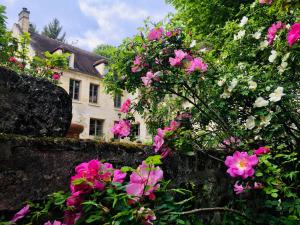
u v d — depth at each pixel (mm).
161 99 2602
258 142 2234
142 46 2312
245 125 2186
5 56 4273
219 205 2029
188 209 1822
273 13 2635
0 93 1335
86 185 1093
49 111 1510
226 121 2387
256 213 1805
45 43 18500
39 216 1228
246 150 2156
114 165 1538
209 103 2346
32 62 4633
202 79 2205
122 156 1586
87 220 1032
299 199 1769
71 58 17375
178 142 1861
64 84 16797
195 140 2184
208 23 7008
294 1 2223
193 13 7105
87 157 1435
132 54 2328
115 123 2396
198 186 1945
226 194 2098
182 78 2111
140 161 1675
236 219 1830
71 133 2893
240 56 2709
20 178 1211
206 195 1964
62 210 1281
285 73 2316
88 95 17625
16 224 1177
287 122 2270
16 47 4371
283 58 2090
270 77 2303
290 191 1814
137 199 1074
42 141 1301
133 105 2404
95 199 1077
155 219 1072
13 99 1377
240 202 1995
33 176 1247
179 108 2803
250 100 2195
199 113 2504
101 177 1125
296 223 1742
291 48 2092
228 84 2121
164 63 2256
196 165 1987
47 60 4629
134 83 2395
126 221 991
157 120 2803
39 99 1479
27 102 1429
